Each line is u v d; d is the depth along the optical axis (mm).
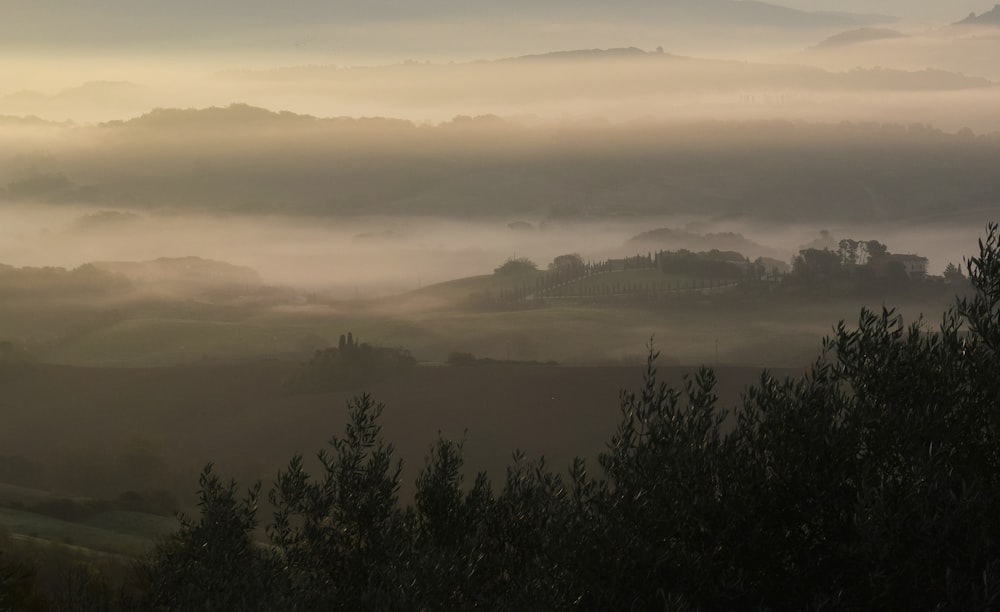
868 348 16906
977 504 14000
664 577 15414
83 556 59625
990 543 13891
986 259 16969
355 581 20156
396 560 19172
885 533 14102
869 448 15727
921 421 15375
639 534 15867
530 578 16797
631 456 17484
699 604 14750
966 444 15781
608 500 16406
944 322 16922
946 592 13602
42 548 64500
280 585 19391
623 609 15102
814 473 15656
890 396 16172
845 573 15273
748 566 15781
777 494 15844
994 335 16062
